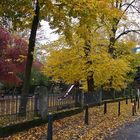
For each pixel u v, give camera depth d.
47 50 25.27
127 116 23.98
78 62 24.70
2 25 17.56
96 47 25.50
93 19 16.80
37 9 16.30
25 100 15.33
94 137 14.72
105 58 25.31
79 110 22.64
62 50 24.70
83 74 25.50
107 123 19.55
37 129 15.48
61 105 20.31
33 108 16.12
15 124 14.23
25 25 17.27
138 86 52.47
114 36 29.77
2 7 15.67
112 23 20.81
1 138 12.98
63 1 15.64
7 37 25.44
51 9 16.03
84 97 24.66
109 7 18.64
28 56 17.11
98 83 28.80
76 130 16.25
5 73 25.84
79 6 15.87
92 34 24.33
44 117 16.73
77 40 24.25
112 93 37.28
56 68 24.97
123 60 28.59
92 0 15.91
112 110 27.17
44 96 16.80
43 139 13.52
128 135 15.66
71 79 25.66
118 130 17.16
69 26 17.52
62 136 14.49
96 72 25.61
